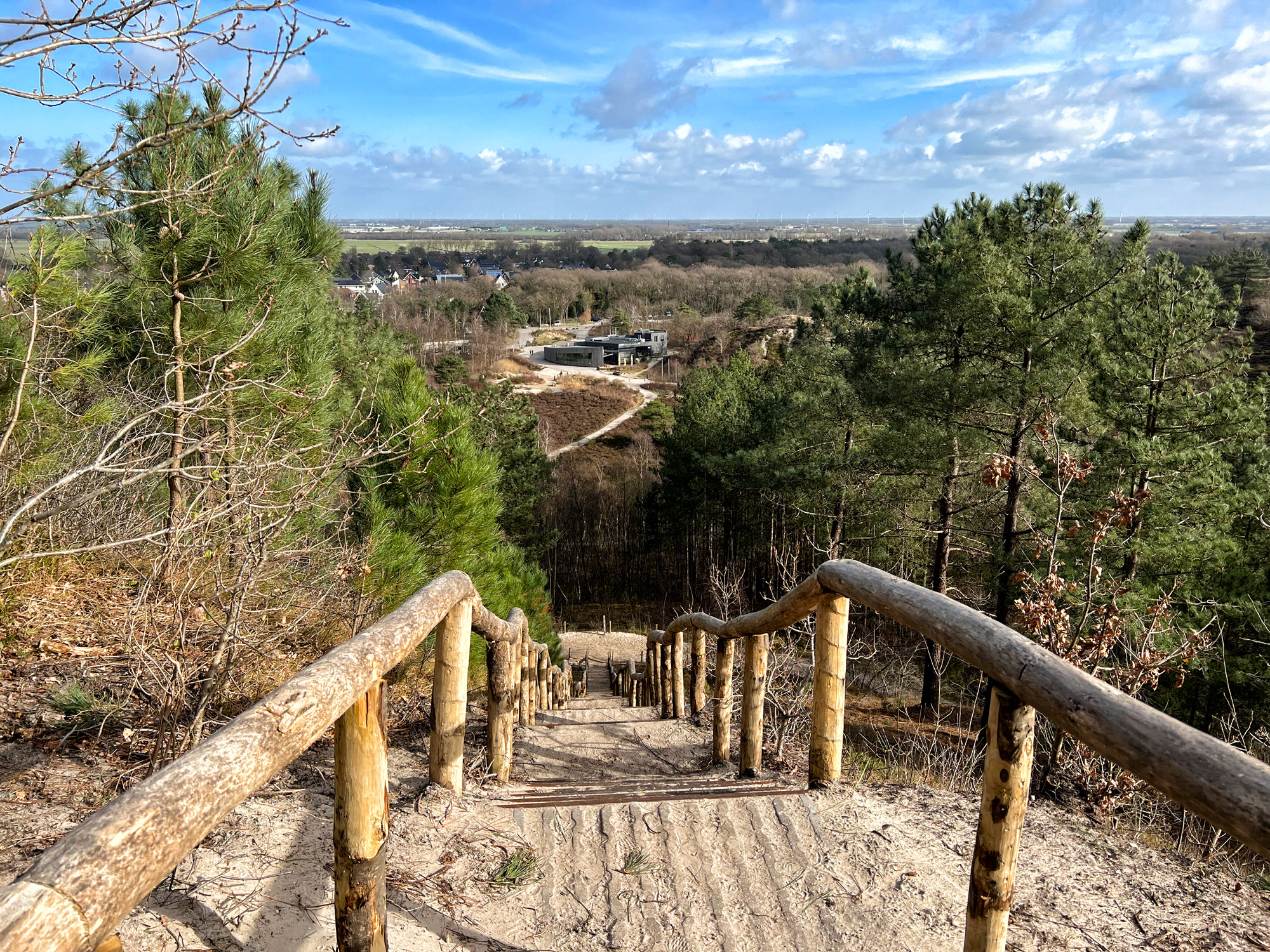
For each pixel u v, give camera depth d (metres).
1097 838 3.22
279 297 6.35
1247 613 11.34
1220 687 11.28
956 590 15.28
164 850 1.24
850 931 2.47
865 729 11.97
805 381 21.88
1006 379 13.30
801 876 2.77
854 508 18.30
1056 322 12.84
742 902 2.64
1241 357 12.97
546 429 52.12
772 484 19.50
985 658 1.93
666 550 32.97
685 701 7.80
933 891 2.66
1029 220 13.49
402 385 7.67
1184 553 11.64
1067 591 6.41
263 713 1.61
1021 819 1.92
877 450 14.77
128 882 1.16
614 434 52.09
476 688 6.89
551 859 2.91
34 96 2.55
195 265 5.80
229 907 2.33
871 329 16.78
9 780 3.16
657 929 2.52
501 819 3.18
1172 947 2.45
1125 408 13.14
